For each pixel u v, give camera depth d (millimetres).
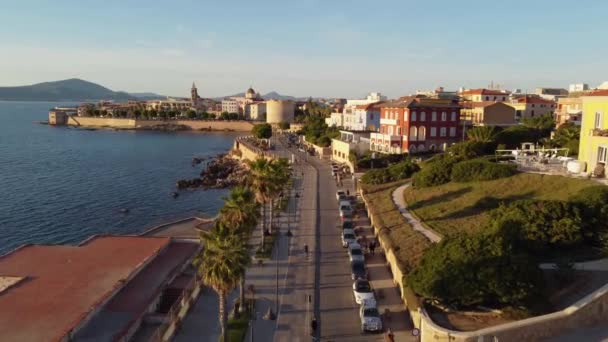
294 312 36438
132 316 36406
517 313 29312
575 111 120375
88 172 124312
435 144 102250
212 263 29609
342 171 101750
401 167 76062
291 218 64500
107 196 96125
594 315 29438
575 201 39312
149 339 33938
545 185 50281
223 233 30250
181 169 133250
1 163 136875
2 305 37000
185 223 71062
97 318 35969
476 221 46531
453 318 30031
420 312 30625
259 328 34125
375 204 61469
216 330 34531
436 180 61969
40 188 102312
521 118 133375
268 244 52156
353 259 45094
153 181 113750
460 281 30016
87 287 40969
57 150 170500
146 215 82375
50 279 42594
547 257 36219
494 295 30016
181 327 34938
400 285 38031
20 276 43062
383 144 105062
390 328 33031
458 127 103562
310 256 48938
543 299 30172
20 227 74000
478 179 57625
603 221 38094
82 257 48625
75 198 93688
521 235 36531
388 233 48062
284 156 128250
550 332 28438
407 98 114312
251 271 44906
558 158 61438
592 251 36688
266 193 51625
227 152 175500
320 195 79375
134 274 44406
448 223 47969
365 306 34312
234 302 38469
